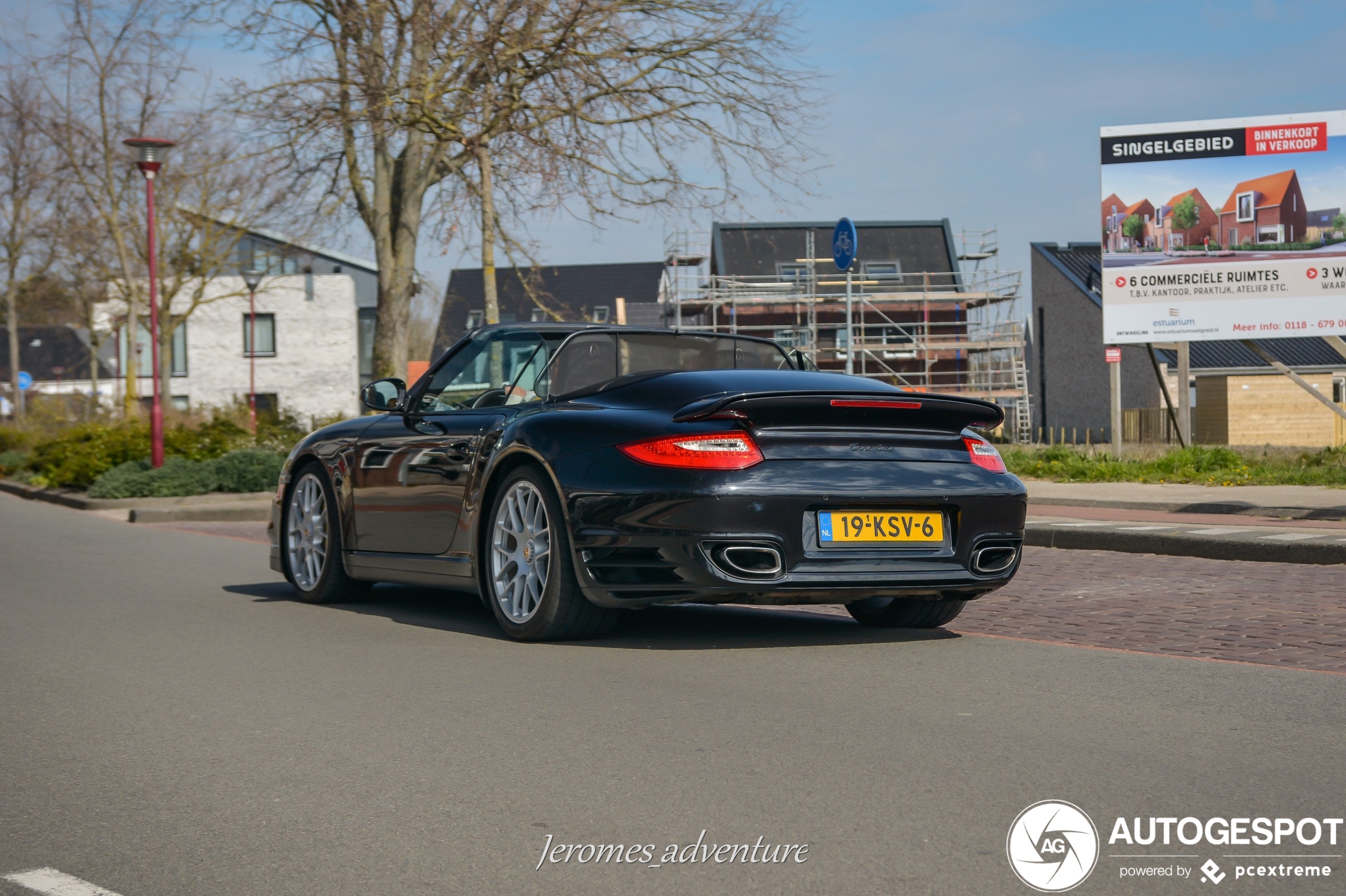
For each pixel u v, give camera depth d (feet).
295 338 176.76
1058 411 161.89
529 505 17.98
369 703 14.23
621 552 16.39
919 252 155.22
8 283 118.73
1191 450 56.29
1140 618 20.31
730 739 12.37
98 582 27.66
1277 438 99.14
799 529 15.85
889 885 8.51
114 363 177.27
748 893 8.42
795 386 17.29
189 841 9.63
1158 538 30.27
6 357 193.47
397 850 9.35
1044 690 14.60
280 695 14.79
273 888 8.65
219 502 58.54
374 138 61.26
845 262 56.49
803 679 15.28
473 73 61.87
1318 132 62.08
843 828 9.67
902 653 17.13
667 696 14.33
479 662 16.62
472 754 11.95
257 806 10.46
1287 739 12.26
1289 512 35.55
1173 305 63.87
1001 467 17.52
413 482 20.45
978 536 16.87
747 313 148.77
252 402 102.73
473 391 20.31
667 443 16.06
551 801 10.45
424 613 22.00
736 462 15.79
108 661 17.34
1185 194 63.52
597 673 15.75
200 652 17.98
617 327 19.60
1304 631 18.80
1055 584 24.91
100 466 67.10
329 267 191.11
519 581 18.20
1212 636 18.54
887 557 16.35
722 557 15.65
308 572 23.58
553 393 18.79
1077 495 43.09
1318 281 62.44
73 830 9.93
